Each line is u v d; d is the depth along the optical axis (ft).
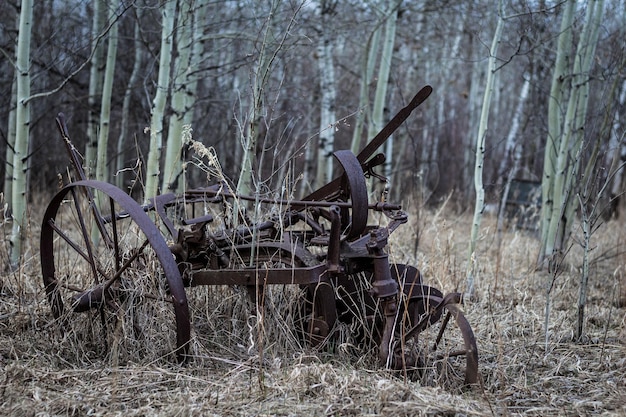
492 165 56.95
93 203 15.24
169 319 14.60
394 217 14.73
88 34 35.24
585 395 13.05
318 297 13.73
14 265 20.40
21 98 20.24
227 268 14.20
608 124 29.63
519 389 13.17
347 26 37.04
